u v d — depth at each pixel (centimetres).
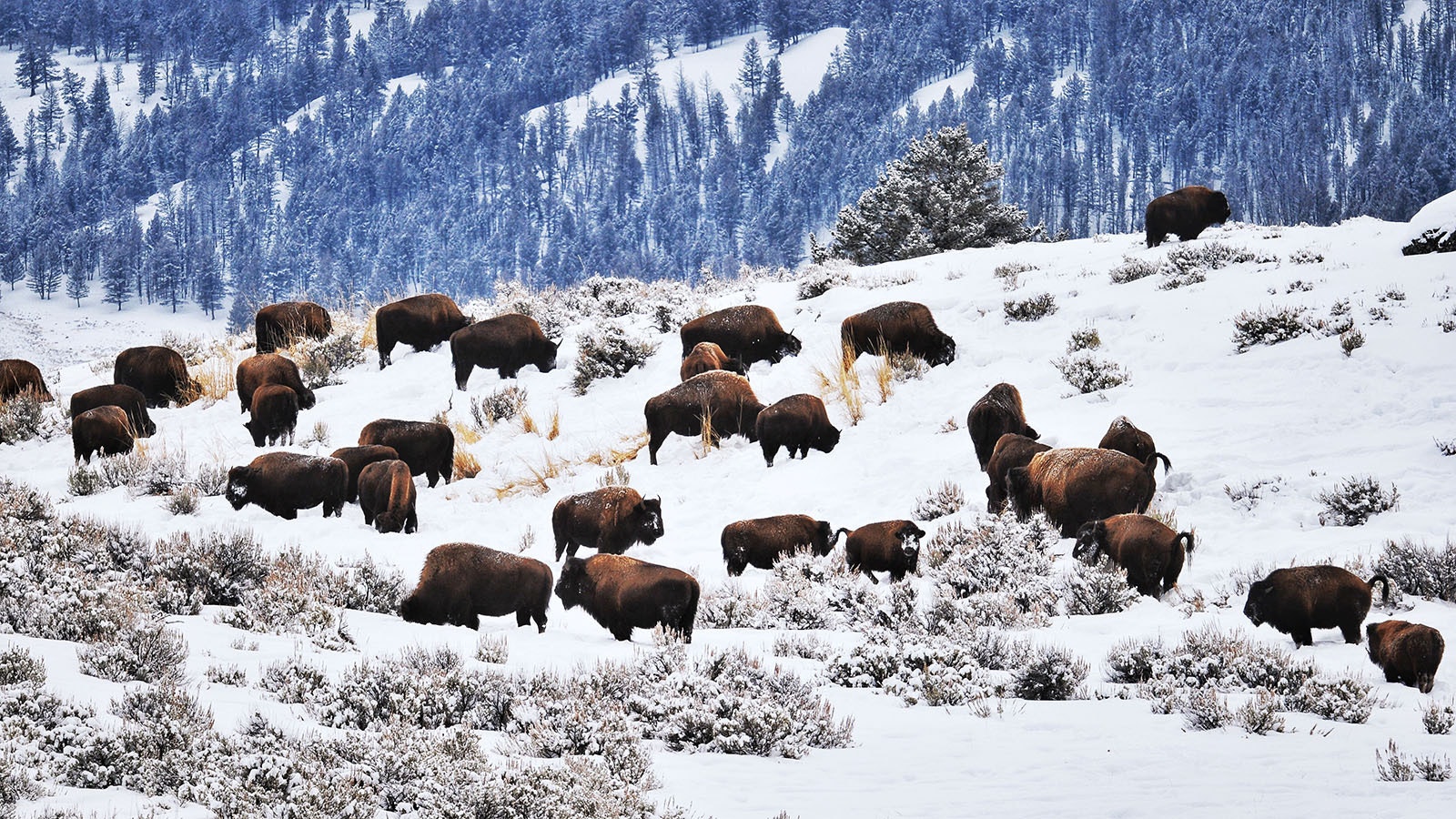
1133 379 7462
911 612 4528
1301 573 4069
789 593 4803
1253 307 8062
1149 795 2350
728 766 2697
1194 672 3569
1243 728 2997
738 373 8194
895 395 7888
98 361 12581
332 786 2111
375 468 6481
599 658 3747
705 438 7475
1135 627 4347
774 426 7144
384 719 2881
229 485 6581
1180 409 6956
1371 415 6462
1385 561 4772
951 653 3722
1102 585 4641
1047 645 4088
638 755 2578
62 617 3541
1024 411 7256
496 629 4334
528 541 6288
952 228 15688
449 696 3014
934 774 2597
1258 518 5662
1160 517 5719
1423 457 5916
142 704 2534
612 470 7350
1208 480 6056
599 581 4156
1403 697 3428
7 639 3394
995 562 5006
